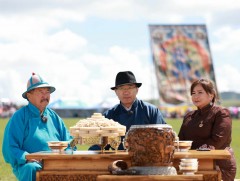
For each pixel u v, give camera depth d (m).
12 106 104.88
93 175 6.70
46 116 8.97
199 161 6.83
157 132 6.41
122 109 9.41
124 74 9.17
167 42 60.28
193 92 8.73
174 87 60.25
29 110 8.88
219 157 6.73
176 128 43.09
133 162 6.56
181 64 60.41
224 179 8.41
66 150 8.08
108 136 7.02
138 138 6.45
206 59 60.50
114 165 6.46
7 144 8.62
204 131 8.58
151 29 60.06
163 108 63.25
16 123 8.73
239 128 49.59
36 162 8.19
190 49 60.50
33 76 8.92
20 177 8.17
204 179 6.75
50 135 8.90
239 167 15.36
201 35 60.72
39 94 8.82
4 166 15.89
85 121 7.23
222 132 8.45
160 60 60.00
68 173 6.75
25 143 8.71
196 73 60.59
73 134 7.11
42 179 6.78
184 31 60.59
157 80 59.91
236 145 26.05
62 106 86.25
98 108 88.12
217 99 8.84
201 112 8.70
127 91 9.19
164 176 6.14
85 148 22.94
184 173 6.45
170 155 6.49
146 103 9.50
